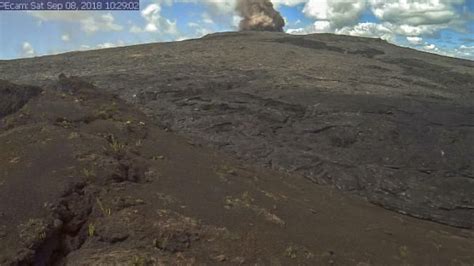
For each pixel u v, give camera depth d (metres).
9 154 10.17
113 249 8.15
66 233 8.41
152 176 10.69
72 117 12.98
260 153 18.83
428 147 19.22
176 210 9.38
